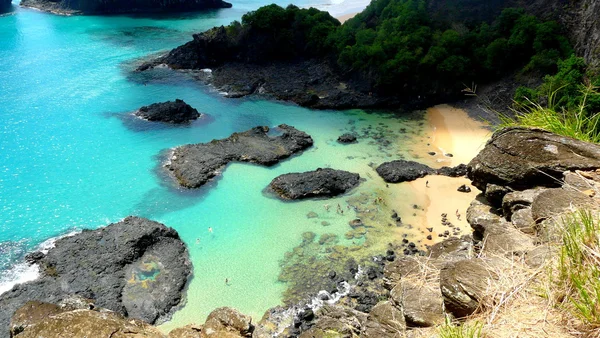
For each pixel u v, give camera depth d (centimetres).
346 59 7088
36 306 1113
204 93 7025
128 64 8112
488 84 6475
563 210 977
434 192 4519
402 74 6556
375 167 4991
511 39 6253
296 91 6894
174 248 3706
